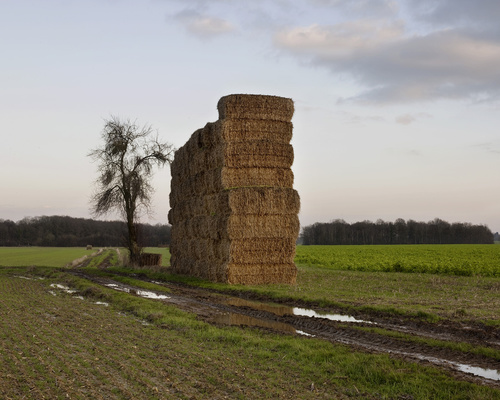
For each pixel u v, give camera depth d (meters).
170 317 16.66
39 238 147.25
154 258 45.06
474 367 10.88
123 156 46.47
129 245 46.84
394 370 10.11
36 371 10.39
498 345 12.55
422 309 17.05
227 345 12.94
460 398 8.68
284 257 27.12
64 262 56.72
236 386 9.37
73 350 12.16
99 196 46.69
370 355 11.16
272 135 27.44
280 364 11.04
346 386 9.63
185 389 9.30
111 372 10.41
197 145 30.92
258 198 26.53
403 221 162.62
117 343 12.98
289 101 27.72
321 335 14.45
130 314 18.52
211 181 28.66
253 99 27.16
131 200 46.53
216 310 19.19
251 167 27.20
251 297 22.62
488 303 18.80
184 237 34.66
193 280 30.11
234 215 26.38
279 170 27.52
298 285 25.97
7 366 10.69
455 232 161.00
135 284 29.11
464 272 33.38
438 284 26.08
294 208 27.12
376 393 9.20
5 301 21.00
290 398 8.87
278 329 15.32
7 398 8.73
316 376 10.20
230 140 26.98
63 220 155.88
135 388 9.33
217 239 28.08
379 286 25.19
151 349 12.43
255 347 12.61
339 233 155.00
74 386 9.43
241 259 26.62
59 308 19.22
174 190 37.84
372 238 157.38
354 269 39.97
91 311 18.66
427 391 9.03
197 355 11.73
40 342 12.91
